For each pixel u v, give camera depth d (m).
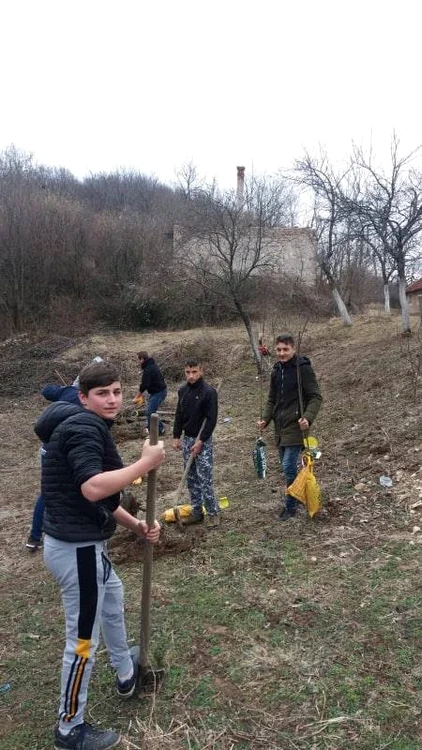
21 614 4.20
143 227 27.28
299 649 3.44
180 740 2.79
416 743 2.69
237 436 9.42
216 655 3.44
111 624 2.87
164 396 10.70
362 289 25.27
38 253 25.08
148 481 2.81
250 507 5.91
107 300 24.50
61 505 2.50
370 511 5.35
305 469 5.21
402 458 6.41
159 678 3.15
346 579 4.20
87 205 35.06
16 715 3.06
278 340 5.29
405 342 11.54
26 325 23.84
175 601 4.11
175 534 5.35
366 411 8.67
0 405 15.23
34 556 5.36
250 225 16.53
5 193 27.48
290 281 19.41
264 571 4.45
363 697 3.01
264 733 2.81
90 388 2.62
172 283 21.92
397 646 3.39
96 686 3.21
